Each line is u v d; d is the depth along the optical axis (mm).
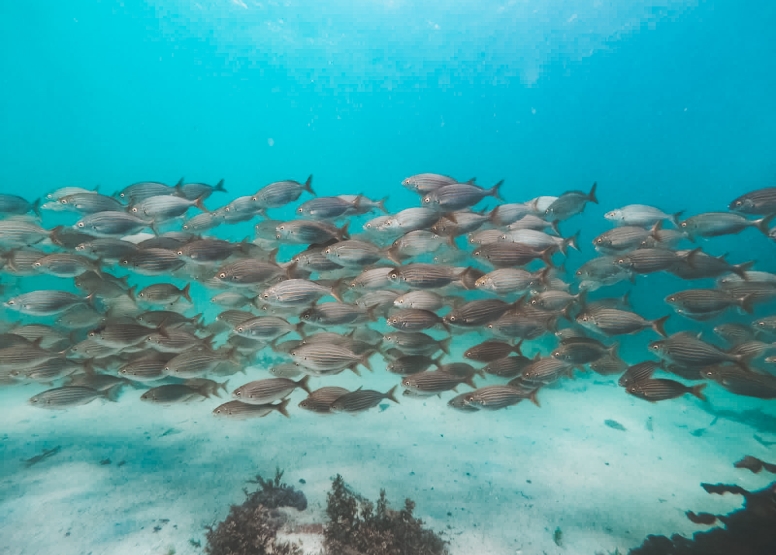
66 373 1235
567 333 1516
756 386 1107
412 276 1254
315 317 1232
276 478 1235
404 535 1046
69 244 1396
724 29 3541
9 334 1244
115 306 1500
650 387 1158
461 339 2871
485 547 1051
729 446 1631
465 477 1349
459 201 1420
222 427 1603
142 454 1389
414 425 1706
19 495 1152
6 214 1479
